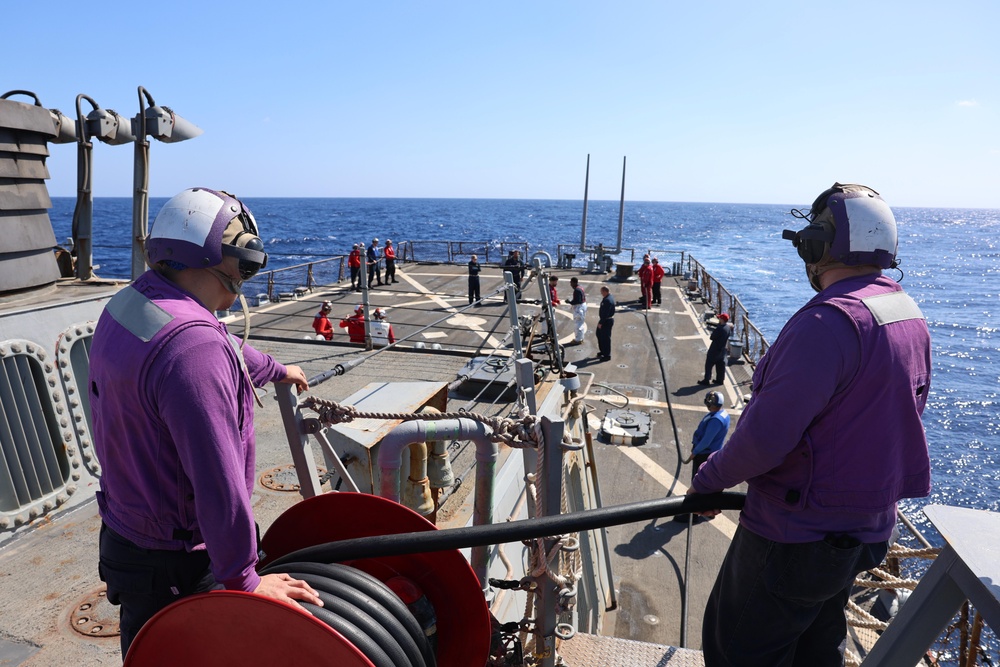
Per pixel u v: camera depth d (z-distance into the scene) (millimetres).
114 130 4770
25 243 4168
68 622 3166
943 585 1884
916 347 1673
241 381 1674
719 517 9570
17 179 4062
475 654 2004
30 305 3992
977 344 40688
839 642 2016
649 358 16484
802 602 1780
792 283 62000
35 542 3838
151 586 1666
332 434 3121
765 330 40188
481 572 2553
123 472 1612
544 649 2494
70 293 4512
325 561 1804
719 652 2018
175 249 1584
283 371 2277
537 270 8500
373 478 3146
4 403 3738
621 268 26219
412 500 3086
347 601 1634
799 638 2082
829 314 1618
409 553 1780
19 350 3809
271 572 1806
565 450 2277
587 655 2896
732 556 1946
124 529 1649
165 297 1566
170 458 1567
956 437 22938
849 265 1748
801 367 1578
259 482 4781
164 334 1470
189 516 1640
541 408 6484
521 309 18656
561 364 8602
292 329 15164
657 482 10203
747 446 1632
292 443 2432
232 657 1508
